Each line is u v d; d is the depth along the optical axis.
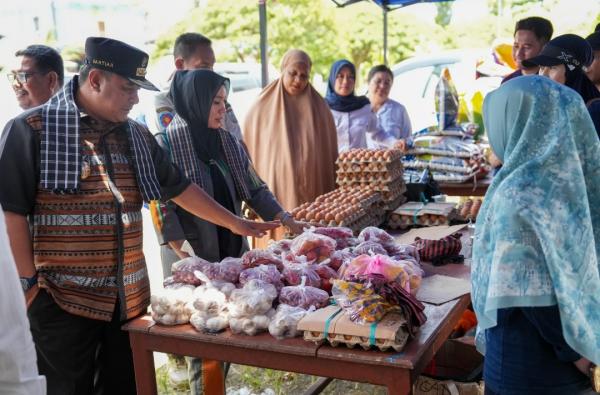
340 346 1.90
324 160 4.47
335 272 2.34
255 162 4.50
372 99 5.78
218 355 2.08
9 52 12.95
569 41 3.06
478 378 2.65
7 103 6.13
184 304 2.18
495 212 1.63
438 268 2.73
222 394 2.57
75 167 2.08
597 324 1.60
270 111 4.43
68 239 2.14
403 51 16.34
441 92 4.78
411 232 3.39
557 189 1.59
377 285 1.94
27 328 1.31
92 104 2.16
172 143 2.89
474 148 4.62
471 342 2.84
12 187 2.04
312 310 2.03
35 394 1.33
